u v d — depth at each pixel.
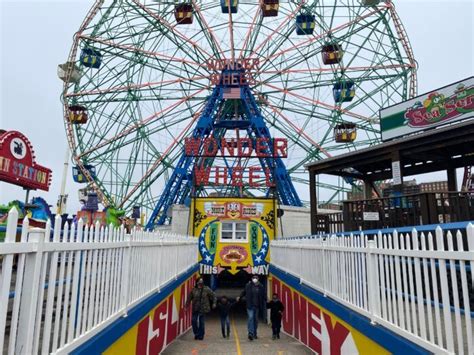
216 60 41.12
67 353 3.70
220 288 21.92
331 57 40.44
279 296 14.08
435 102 13.80
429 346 4.13
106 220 29.41
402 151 13.59
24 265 3.09
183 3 41.41
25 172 16.55
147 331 6.93
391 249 5.08
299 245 10.74
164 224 36.41
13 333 2.86
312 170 17.84
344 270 6.96
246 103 39.38
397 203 12.99
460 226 7.66
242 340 11.66
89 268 4.32
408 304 4.72
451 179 15.77
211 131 38.59
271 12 40.03
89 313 4.35
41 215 20.39
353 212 13.48
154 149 43.12
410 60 39.88
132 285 6.05
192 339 11.29
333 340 7.35
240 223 18.23
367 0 39.47
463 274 3.54
